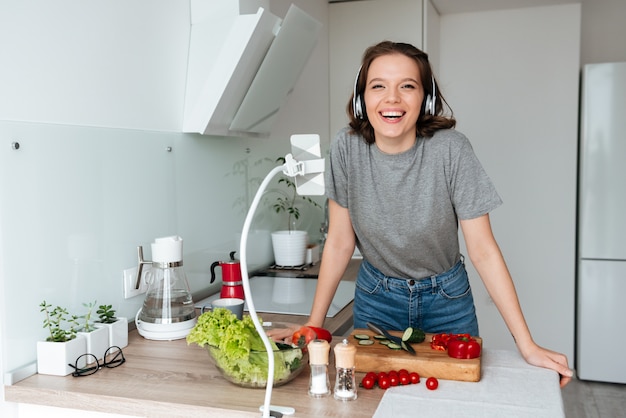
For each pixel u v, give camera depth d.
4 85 1.42
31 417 1.42
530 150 3.99
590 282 3.79
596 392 3.77
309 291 2.42
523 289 4.07
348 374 1.29
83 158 1.66
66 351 1.46
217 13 2.13
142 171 1.93
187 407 1.27
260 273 2.78
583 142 3.74
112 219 1.79
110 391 1.35
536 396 1.27
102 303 1.75
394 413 1.20
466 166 1.56
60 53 1.59
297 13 2.10
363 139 1.65
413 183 1.60
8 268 1.44
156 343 1.71
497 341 4.07
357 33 3.52
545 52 3.93
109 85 1.78
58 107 1.59
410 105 1.50
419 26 3.44
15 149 1.45
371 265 1.84
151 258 1.98
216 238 2.42
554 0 3.76
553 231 3.99
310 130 3.29
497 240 4.08
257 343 1.38
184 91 2.16
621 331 3.77
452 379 1.37
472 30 4.02
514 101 3.99
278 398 1.30
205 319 1.40
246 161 2.65
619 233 3.72
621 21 4.12
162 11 2.01
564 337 4.02
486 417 1.18
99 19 1.73
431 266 1.74
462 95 4.07
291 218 3.14
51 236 1.56
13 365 1.45
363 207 1.67
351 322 2.08
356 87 1.60
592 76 3.70
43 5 1.53
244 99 2.22
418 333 1.51
